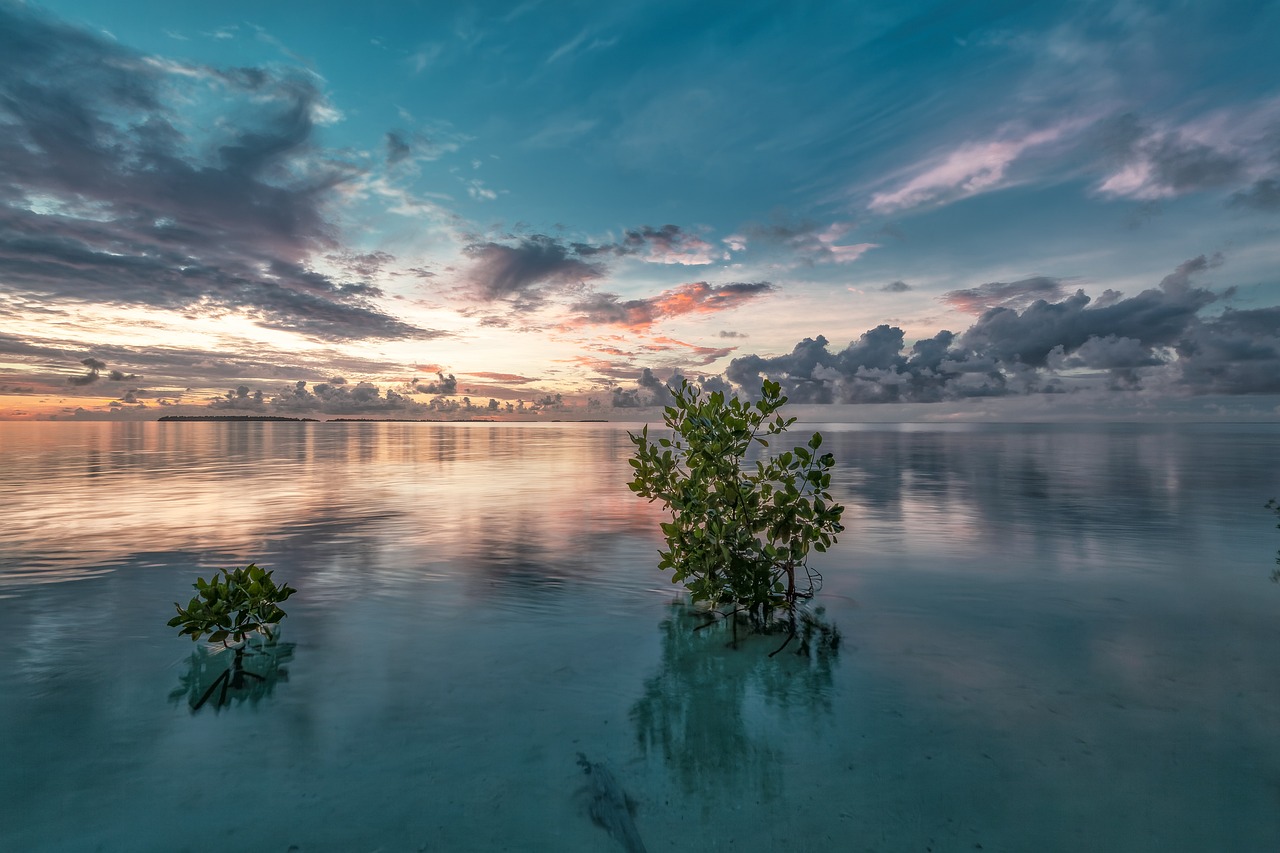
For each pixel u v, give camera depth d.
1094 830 2.23
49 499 11.19
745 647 4.11
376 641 4.23
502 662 3.85
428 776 2.60
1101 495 11.22
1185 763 2.66
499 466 19.66
